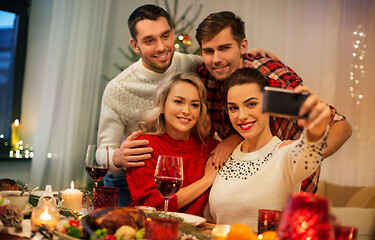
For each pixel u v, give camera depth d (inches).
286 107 43.1
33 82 192.4
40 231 44.7
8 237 47.7
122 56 209.8
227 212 65.1
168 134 77.4
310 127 43.6
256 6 198.5
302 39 189.2
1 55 187.0
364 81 177.3
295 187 65.8
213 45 82.4
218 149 73.5
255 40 198.8
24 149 187.0
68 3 185.6
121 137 105.7
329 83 182.5
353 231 38.4
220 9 205.6
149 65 97.8
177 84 74.8
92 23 193.0
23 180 182.9
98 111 200.2
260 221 46.4
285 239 31.9
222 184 67.6
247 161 67.3
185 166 75.1
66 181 182.9
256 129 65.6
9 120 187.5
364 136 175.6
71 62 186.1
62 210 58.7
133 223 43.1
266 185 62.9
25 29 191.9
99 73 196.2
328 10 183.5
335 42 181.9
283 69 86.8
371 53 177.0
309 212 31.8
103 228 42.4
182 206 69.7
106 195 57.9
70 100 185.2
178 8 211.5
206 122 79.5
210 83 94.1
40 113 179.9
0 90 186.5
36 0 194.1
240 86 65.3
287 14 191.8
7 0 184.4
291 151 59.5
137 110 102.8
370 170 173.5
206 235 47.3
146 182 72.4
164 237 37.8
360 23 178.7
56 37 182.5
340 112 181.0
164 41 94.4
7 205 50.6
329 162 178.2
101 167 66.6
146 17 92.8
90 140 193.0
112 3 207.2
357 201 140.6
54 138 181.9
